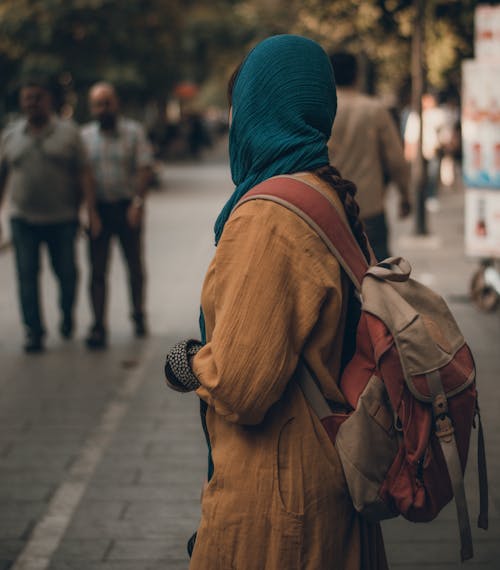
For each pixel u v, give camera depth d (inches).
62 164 458.6
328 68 131.3
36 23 1514.5
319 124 130.3
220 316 121.7
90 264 470.6
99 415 358.0
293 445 124.9
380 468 124.1
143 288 489.7
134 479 289.4
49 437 332.8
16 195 458.6
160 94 1804.9
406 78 1176.8
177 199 1391.5
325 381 126.1
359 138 370.6
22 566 230.4
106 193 470.0
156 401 375.9
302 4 915.4
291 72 128.0
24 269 460.1
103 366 432.5
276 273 121.3
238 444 126.3
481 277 530.6
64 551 239.0
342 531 127.6
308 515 124.3
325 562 125.5
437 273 656.4
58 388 397.1
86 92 1581.0
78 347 471.2
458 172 1567.4
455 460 122.6
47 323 530.0
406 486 123.6
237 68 136.3
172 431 337.4
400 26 831.1
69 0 1512.1
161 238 928.3
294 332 123.0
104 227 473.1
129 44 1601.9
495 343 457.7
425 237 793.6
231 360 119.5
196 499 272.2
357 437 123.6
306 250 123.3
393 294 125.5
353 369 128.0
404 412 123.0
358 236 133.3
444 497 125.5
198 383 130.0
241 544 124.9
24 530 252.7
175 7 1754.4
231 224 124.0
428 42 803.4
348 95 376.8
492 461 296.2
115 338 490.9
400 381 122.9
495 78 504.4
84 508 267.0
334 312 125.7
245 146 130.5
